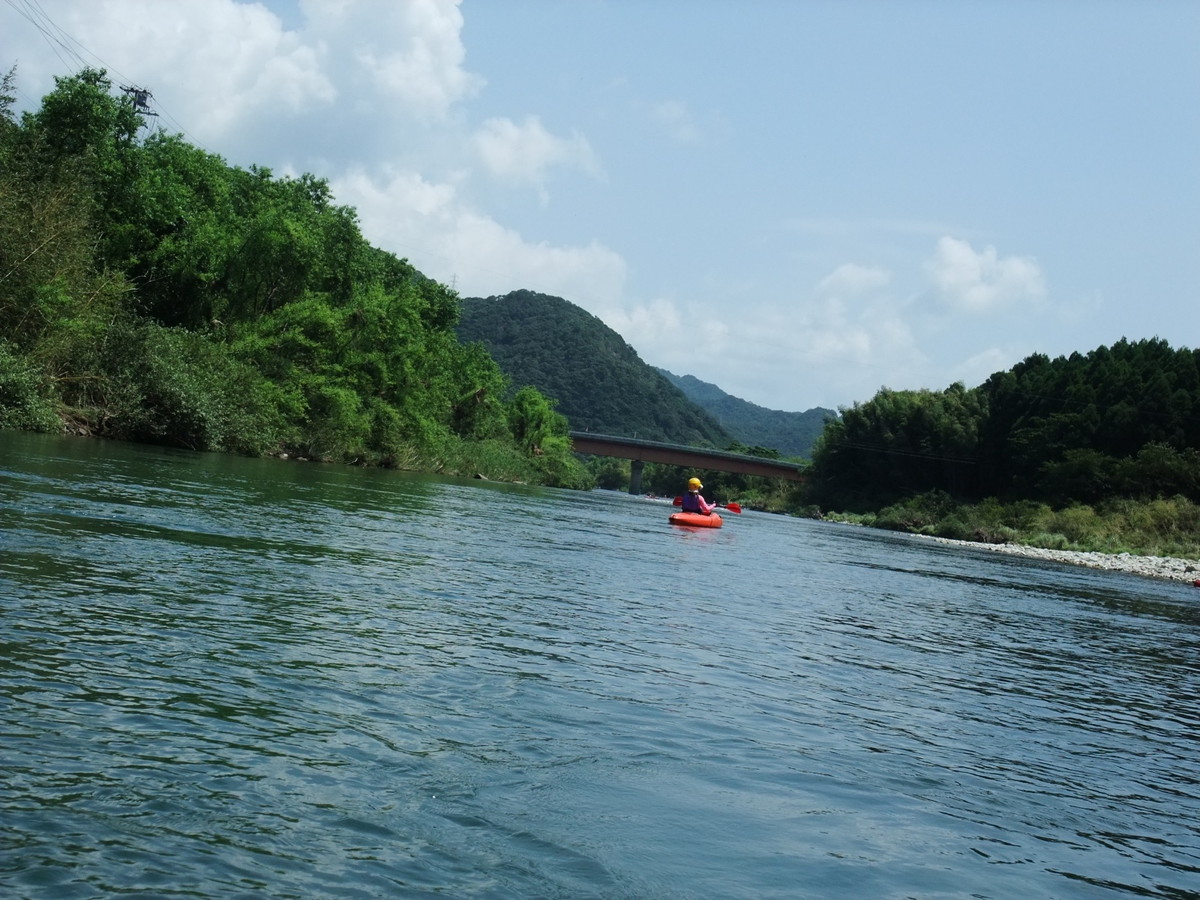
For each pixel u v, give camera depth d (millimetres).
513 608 9523
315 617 7488
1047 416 92438
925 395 111938
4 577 7074
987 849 4410
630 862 3691
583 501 52875
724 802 4566
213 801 3715
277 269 45281
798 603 13883
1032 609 18281
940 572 27719
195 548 10008
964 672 9633
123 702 4707
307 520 14906
